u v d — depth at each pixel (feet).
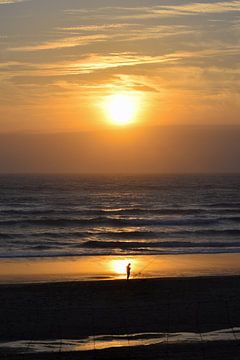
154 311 89.66
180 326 82.12
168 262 145.89
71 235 212.23
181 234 215.51
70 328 81.25
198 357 66.13
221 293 101.30
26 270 131.13
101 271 130.11
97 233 217.36
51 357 67.31
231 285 107.14
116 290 102.73
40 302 94.73
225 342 72.28
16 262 144.97
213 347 69.87
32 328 81.25
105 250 173.37
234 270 132.57
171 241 193.77
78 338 77.05
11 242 191.42
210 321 84.58
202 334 77.97
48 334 78.69
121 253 165.89
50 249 174.91
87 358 66.74
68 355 67.87
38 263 143.43
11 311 89.45
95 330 80.18
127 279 111.86
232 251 169.17
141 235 213.66
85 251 170.30
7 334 78.54
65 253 165.17
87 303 94.27
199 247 179.83
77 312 89.15
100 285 106.22
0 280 117.60
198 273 127.95
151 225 249.55
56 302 94.73
